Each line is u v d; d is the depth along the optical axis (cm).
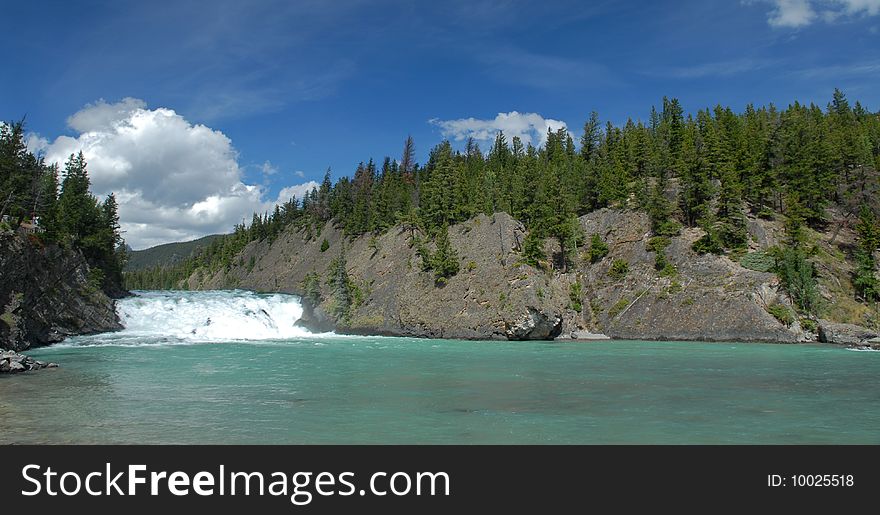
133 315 7250
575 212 9431
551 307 6838
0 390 2855
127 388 2941
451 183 9369
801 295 6594
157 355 4591
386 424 2138
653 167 10375
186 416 2258
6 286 4959
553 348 5553
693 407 2483
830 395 2802
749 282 6725
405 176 16025
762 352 5128
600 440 1931
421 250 8069
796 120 11012
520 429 2069
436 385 3108
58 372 3544
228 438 1931
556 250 8356
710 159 9538
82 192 7869
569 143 14562
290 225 15538
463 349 5394
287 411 2369
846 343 5844
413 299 7594
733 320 6456
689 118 12719
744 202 8681
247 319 7775
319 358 4491
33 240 5638
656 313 6950
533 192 9400
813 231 8238
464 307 7069
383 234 10794
